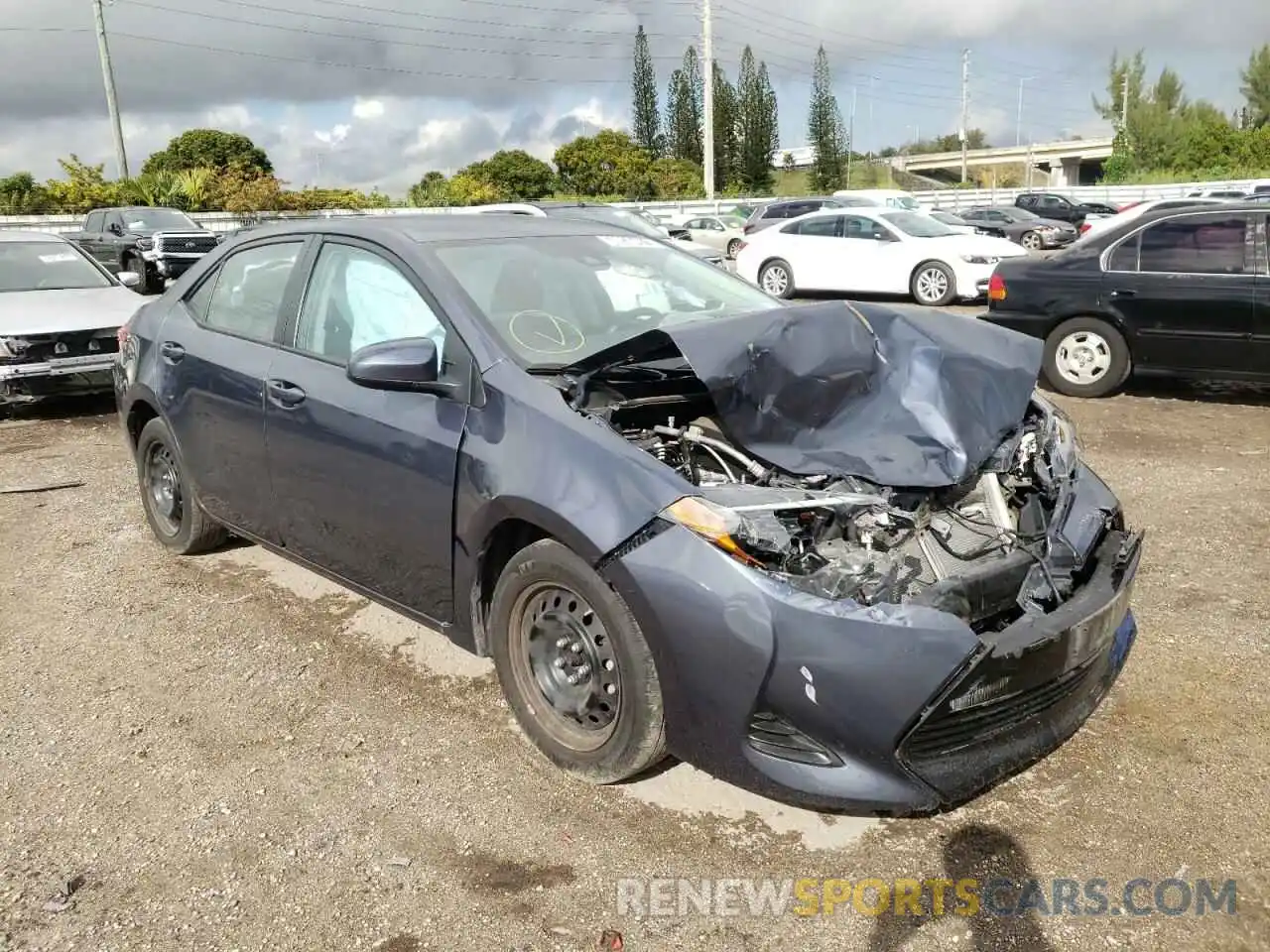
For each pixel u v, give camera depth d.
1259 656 3.83
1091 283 8.17
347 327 3.81
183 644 4.13
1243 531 5.16
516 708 3.27
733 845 2.85
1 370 7.83
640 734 2.87
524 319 3.50
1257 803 2.97
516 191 48.81
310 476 3.81
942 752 2.69
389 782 3.16
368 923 2.57
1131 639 3.44
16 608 4.53
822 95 69.12
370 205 38.84
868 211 16.41
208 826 2.96
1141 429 7.34
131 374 4.93
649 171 52.31
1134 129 63.34
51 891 2.69
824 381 3.10
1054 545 3.10
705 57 36.94
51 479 6.55
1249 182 36.00
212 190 35.34
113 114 36.00
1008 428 3.09
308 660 3.97
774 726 2.66
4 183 33.50
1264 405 8.06
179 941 2.51
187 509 4.84
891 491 2.94
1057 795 3.04
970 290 15.12
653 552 2.72
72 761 3.30
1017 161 93.00
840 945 2.48
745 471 3.11
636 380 3.55
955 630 2.57
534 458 3.01
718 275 4.46
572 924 2.56
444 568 3.36
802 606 2.57
